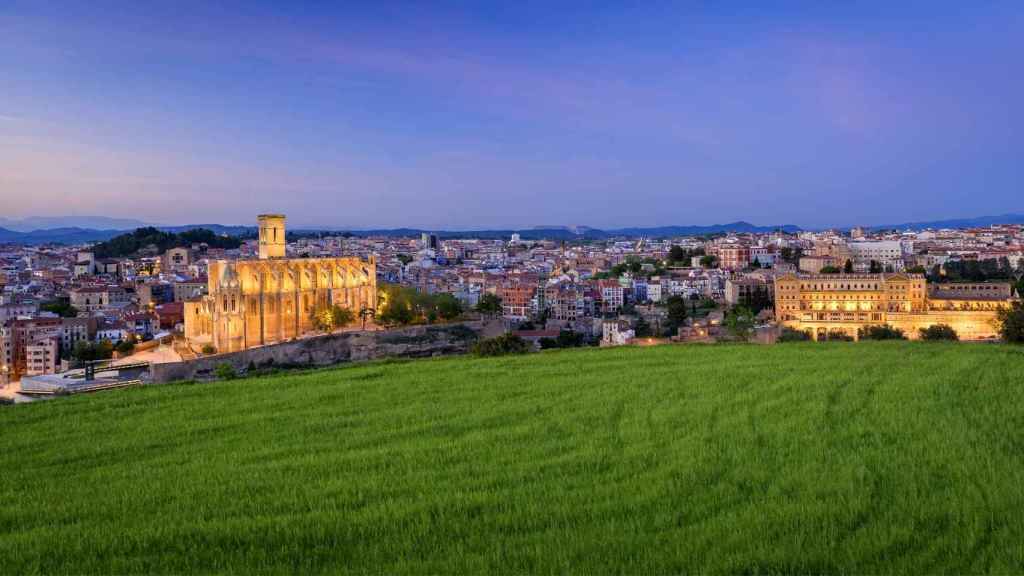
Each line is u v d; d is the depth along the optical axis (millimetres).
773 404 45531
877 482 29203
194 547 25203
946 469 30359
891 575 21016
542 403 48812
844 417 41469
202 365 148500
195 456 38812
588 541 24203
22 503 31609
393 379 61688
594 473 32469
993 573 20719
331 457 36906
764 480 30328
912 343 83062
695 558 22562
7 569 24141
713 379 56000
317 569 23141
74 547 25859
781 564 21938
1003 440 34438
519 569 22391
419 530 26031
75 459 39625
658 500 28125
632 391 52031
